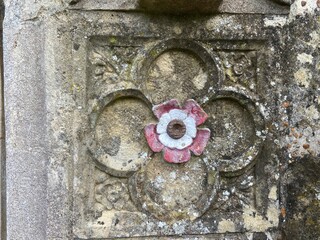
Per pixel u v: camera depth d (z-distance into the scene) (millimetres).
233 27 1099
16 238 1081
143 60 1077
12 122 1084
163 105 1084
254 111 1103
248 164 1100
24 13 1076
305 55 1120
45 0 1065
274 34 1109
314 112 1118
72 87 1061
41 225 1064
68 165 1059
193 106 1092
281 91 1110
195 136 1093
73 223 1052
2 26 1197
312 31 1123
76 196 1054
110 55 1077
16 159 1083
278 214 1102
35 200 1069
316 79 1121
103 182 1075
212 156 1100
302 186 1109
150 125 1083
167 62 1100
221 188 1100
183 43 1088
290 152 1109
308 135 1116
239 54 1110
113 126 1083
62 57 1062
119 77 1077
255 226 1095
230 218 1094
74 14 1064
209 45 1097
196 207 1089
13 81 1082
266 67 1106
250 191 1108
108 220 1064
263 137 1102
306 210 1106
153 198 1085
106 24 1070
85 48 1064
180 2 1032
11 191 1089
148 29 1080
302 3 1122
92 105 1065
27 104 1077
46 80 1057
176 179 1095
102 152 1068
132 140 1087
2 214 1218
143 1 1043
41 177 1066
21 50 1079
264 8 1107
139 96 1080
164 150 1084
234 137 1109
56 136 1057
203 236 1086
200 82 1103
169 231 1074
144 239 1071
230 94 1099
